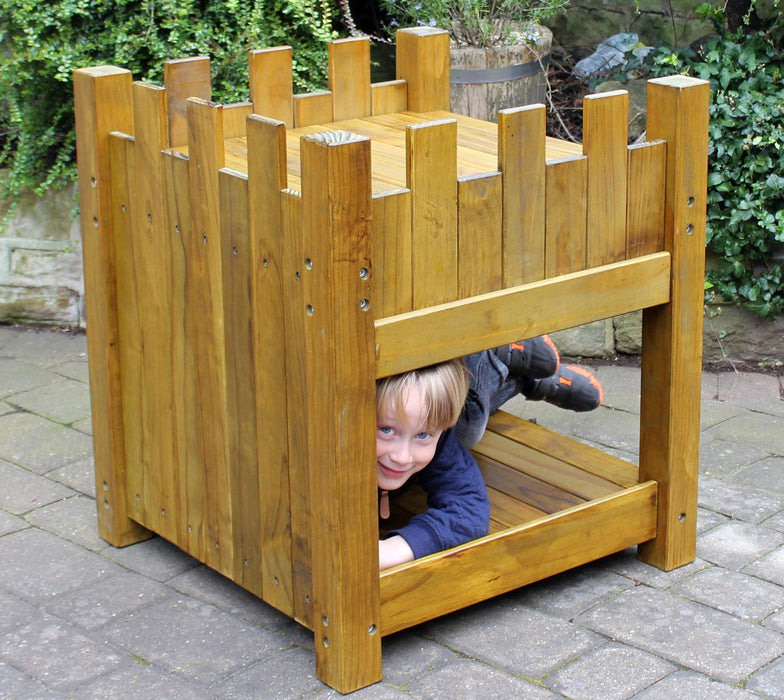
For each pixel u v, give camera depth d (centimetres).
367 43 272
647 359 254
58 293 415
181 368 242
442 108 285
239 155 245
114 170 248
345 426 204
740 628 239
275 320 212
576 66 445
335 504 207
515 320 223
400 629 226
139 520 271
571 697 217
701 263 246
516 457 294
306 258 199
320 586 217
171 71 236
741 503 291
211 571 265
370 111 279
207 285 228
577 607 247
